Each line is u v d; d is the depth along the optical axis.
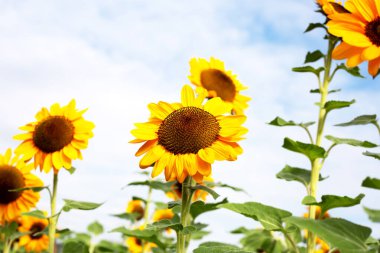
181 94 1.04
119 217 1.65
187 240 1.19
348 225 0.77
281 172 1.17
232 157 0.93
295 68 1.12
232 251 0.91
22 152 1.27
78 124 1.29
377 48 0.95
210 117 0.98
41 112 1.33
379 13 0.98
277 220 0.85
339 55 0.99
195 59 1.50
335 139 1.08
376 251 0.74
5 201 1.47
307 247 1.02
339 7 1.03
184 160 0.94
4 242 1.49
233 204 0.83
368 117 1.09
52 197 1.20
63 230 1.20
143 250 1.70
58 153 1.25
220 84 1.47
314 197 1.04
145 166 0.95
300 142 1.04
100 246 1.81
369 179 0.97
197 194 1.40
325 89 1.12
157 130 0.98
